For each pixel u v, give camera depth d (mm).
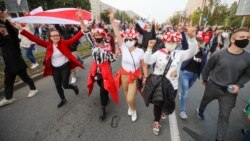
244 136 3072
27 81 4406
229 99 2822
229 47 2746
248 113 3445
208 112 3994
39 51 10750
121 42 3262
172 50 2740
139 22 6164
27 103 4148
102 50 3404
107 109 3975
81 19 3455
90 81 3629
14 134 3043
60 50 3719
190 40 2629
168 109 2840
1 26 3707
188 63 3529
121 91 5027
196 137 3121
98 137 3027
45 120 3477
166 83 2732
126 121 3525
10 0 7000
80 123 3412
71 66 4066
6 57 3885
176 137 3092
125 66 3264
